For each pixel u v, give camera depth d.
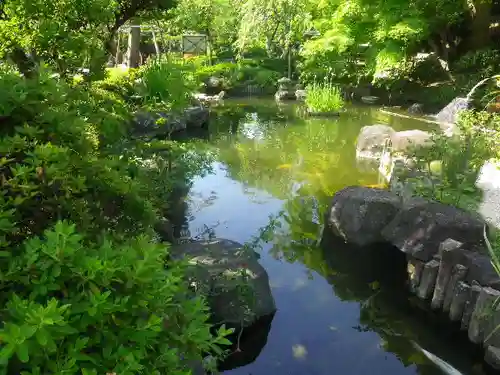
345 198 5.41
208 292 3.57
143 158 5.60
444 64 13.72
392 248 5.09
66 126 1.78
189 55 21.56
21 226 1.59
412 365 3.45
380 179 7.52
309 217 6.07
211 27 20.36
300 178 7.63
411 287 4.41
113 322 1.30
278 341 3.68
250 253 4.26
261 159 8.69
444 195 5.03
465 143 5.65
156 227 4.25
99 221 1.86
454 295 3.85
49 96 1.80
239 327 3.62
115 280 1.26
